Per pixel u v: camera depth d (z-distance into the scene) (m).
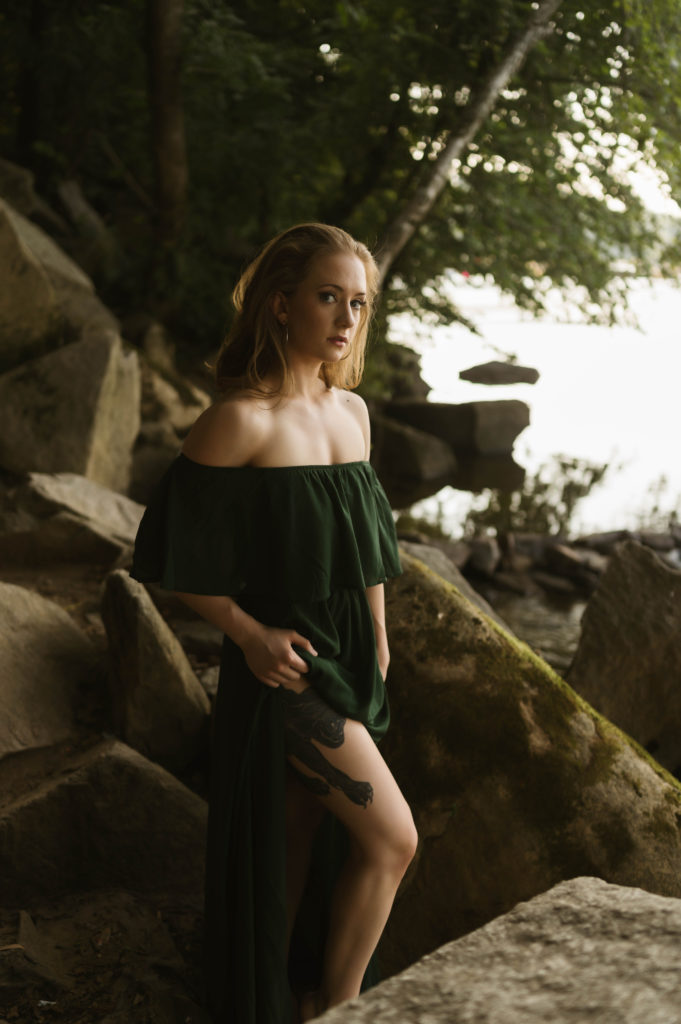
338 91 8.66
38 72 9.16
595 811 2.55
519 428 10.73
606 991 1.18
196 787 3.07
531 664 2.74
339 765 2.06
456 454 10.59
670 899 1.44
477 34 7.49
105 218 10.23
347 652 2.15
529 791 2.57
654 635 3.82
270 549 2.00
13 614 3.34
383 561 2.24
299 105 8.84
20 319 6.44
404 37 7.69
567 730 2.65
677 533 7.78
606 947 1.31
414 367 12.38
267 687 2.06
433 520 8.32
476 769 2.60
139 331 8.43
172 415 7.90
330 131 8.66
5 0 9.25
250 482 1.98
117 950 2.42
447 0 7.43
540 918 1.40
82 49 8.84
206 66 7.95
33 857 2.62
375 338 2.79
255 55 7.93
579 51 7.32
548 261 9.41
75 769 2.77
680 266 9.17
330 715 2.06
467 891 2.54
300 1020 2.19
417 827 2.58
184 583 1.97
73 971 2.34
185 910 2.64
